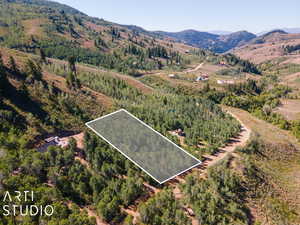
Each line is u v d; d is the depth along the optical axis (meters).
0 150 47.41
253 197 56.69
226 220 46.94
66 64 145.00
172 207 45.28
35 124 63.31
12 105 65.00
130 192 47.53
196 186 51.03
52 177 45.66
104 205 42.88
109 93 109.31
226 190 53.66
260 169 68.44
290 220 53.81
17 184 41.59
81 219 38.25
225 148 78.56
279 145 87.00
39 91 78.06
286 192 63.03
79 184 45.97
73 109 77.50
